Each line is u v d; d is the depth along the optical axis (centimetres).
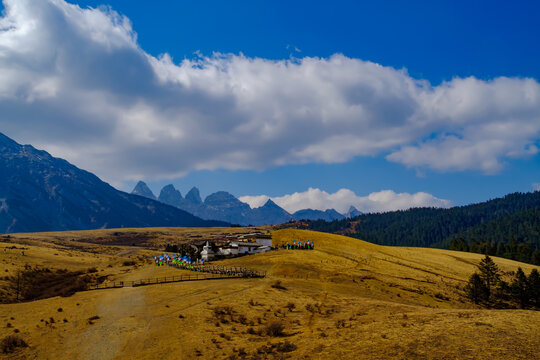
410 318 3925
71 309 4981
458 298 7875
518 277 8256
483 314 3853
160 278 7469
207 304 5184
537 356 2539
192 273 8181
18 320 4509
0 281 7350
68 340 3844
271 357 3200
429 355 2702
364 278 8381
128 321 4406
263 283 7006
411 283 8531
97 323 4350
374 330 3525
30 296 6919
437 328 3328
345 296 6306
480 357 2577
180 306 5084
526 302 8094
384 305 5309
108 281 7519
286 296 6003
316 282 7688
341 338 3419
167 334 3972
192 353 3472
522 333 3019
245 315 4744
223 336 3916
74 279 8112
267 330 4047
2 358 3425
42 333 4034
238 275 8000
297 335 3841
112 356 3456
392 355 2789
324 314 4850
